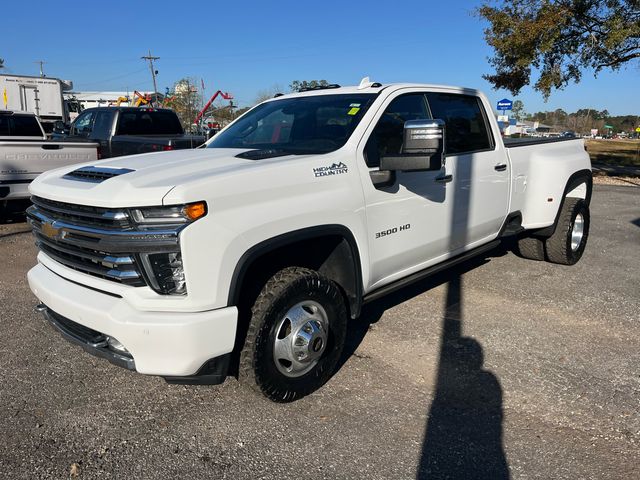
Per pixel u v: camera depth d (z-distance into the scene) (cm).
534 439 303
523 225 576
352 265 360
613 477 271
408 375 377
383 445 297
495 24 1762
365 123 382
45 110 2084
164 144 873
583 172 632
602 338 441
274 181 309
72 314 302
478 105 510
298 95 466
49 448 293
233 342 289
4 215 931
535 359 402
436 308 507
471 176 472
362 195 362
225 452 291
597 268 647
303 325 327
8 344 418
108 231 280
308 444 298
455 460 285
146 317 274
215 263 279
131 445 296
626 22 1644
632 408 335
